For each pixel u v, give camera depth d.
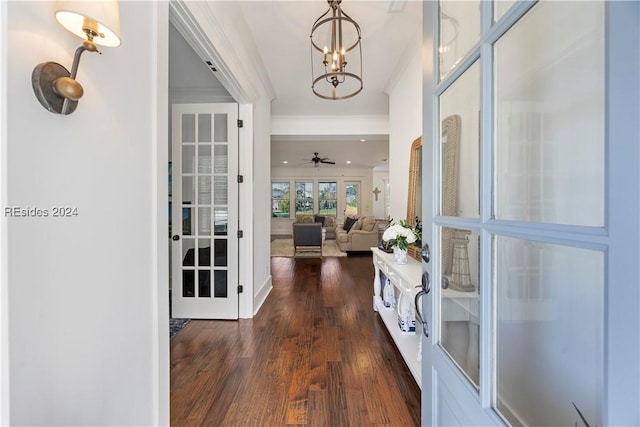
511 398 0.77
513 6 0.69
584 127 0.62
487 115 0.80
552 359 0.70
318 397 1.88
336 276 5.14
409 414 1.72
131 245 1.11
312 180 11.77
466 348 0.95
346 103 4.71
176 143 3.20
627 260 0.44
